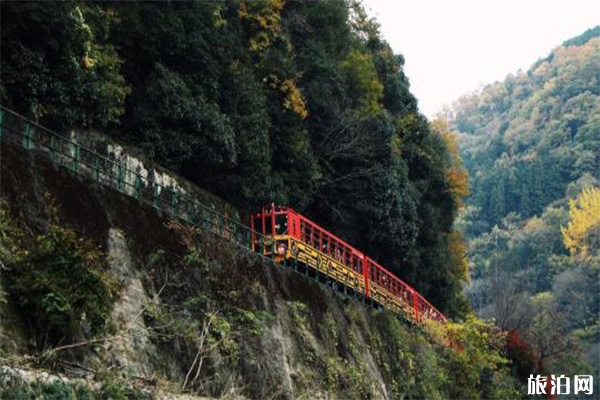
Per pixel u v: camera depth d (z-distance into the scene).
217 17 31.38
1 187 16.81
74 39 24.08
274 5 36.91
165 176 27.05
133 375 18.02
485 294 86.44
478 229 134.62
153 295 20.17
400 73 52.09
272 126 35.00
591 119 144.00
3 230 16.34
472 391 41.81
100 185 20.08
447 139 57.78
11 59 23.03
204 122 29.33
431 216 48.97
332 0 41.50
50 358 15.71
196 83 30.16
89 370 16.64
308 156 36.03
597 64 160.38
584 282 109.62
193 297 21.70
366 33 50.06
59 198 18.42
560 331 73.69
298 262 31.44
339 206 40.47
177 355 20.02
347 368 29.59
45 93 23.69
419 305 44.28
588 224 116.94
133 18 28.92
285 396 24.34
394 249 43.12
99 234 19.20
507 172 139.75
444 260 51.47
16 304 15.84
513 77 195.12
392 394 33.81
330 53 41.47
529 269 115.69
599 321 99.81
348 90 41.81
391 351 35.69
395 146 43.59
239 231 30.67
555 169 137.38
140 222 20.95
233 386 21.75
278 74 35.62
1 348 14.94
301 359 26.56
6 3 22.80
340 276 34.50
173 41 29.36
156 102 28.41
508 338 56.88
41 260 16.47
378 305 38.06
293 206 35.56
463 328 44.47
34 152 18.27
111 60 26.61
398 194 41.97
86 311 16.83
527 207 134.00
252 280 25.44
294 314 27.28
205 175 31.39
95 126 26.06
